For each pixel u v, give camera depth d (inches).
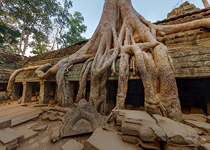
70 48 396.2
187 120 126.8
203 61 143.3
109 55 220.7
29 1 648.4
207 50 146.4
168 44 247.4
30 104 286.2
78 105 139.9
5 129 128.0
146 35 215.0
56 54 427.8
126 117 107.9
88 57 279.4
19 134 119.0
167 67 144.5
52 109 225.6
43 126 149.9
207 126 104.3
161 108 132.7
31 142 113.3
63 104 228.1
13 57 489.4
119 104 156.9
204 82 196.1
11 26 706.8
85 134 126.9
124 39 238.8
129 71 181.6
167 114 132.2
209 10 251.8
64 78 247.8
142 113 123.6
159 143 84.7
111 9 273.4
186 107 223.1
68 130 123.5
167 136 78.8
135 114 117.0
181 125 93.4
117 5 282.5
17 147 103.1
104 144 85.5
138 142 86.7
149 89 143.6
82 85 209.8
